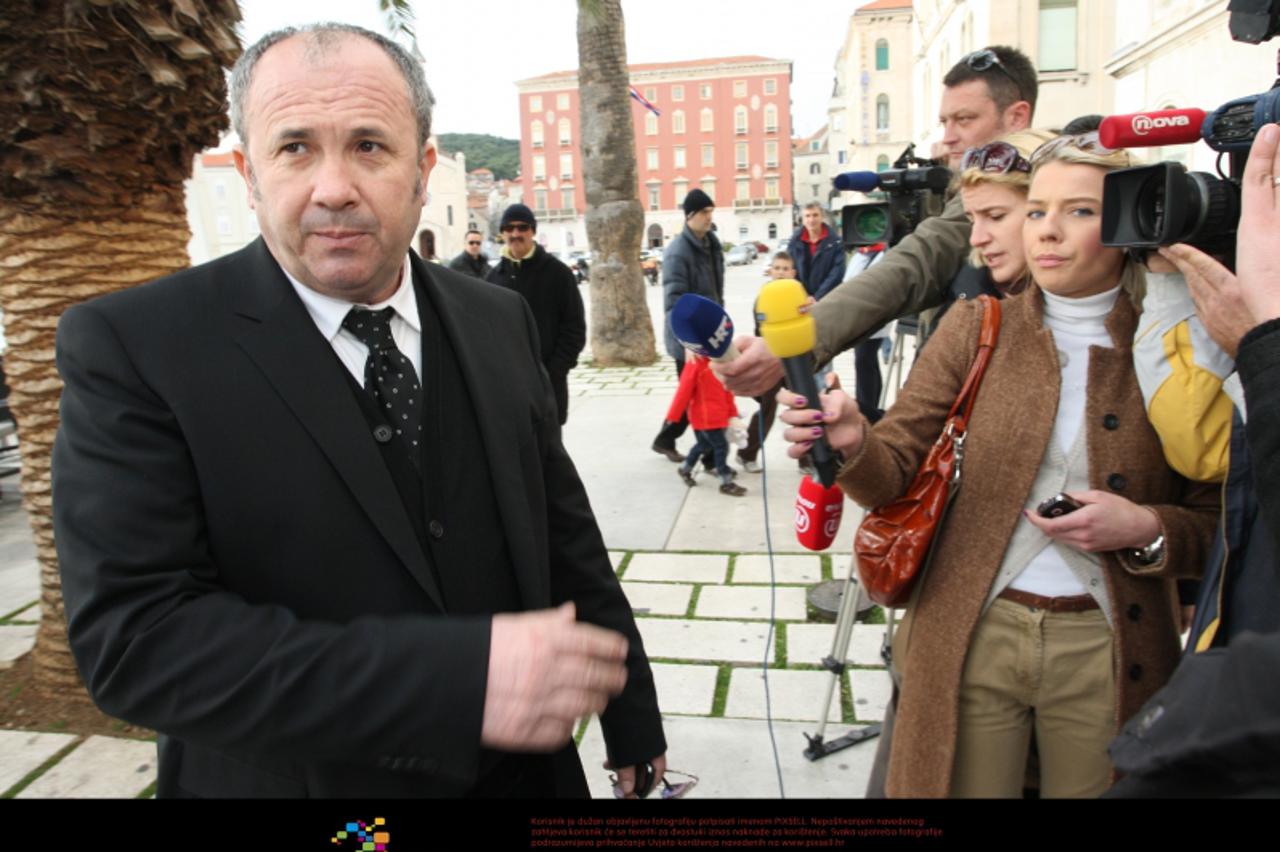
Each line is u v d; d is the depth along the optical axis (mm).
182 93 2699
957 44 22344
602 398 8562
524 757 1423
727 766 2645
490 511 1369
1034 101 2496
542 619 987
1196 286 1242
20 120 2521
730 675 3156
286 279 1264
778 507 5008
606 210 10336
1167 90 12430
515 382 1473
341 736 946
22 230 2752
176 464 1113
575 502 1610
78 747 2826
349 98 1181
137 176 2812
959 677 1568
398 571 1208
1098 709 1531
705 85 73625
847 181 2553
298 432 1182
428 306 1416
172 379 1128
